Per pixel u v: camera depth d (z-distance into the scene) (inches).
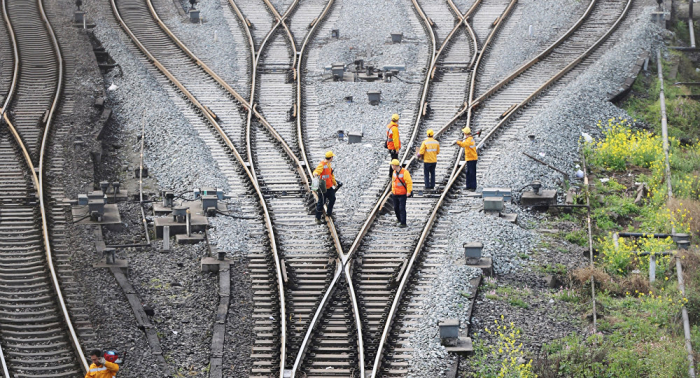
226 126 3597.4
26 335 2192.4
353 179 3120.1
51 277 2428.6
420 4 4926.2
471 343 2182.6
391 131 3139.8
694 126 3752.5
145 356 2145.7
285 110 3754.9
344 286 2447.1
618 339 2244.1
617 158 3307.1
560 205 2942.9
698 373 2043.6
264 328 2282.2
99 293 2394.2
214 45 4414.4
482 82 3988.7
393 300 2353.6
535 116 3550.7
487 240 2642.7
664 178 3179.1
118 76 3956.7
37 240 2637.8
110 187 3132.4
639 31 4397.1
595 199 3043.8
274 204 2967.5
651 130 3678.6
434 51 4291.3
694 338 2202.3
